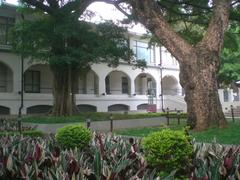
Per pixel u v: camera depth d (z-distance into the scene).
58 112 24.67
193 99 14.90
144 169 5.59
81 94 34.91
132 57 26.89
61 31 20.97
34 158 6.03
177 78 44.47
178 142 6.25
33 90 33.25
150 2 15.74
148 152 6.37
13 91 30.16
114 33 23.19
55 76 25.11
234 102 35.41
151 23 15.71
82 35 21.94
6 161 5.86
